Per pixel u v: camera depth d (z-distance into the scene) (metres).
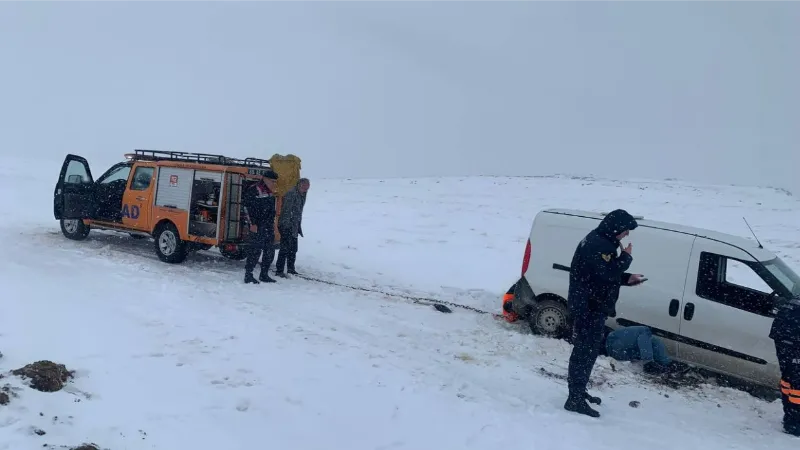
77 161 13.63
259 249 10.89
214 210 11.54
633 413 6.49
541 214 9.40
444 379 6.93
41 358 5.98
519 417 6.06
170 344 7.04
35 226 15.45
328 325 8.59
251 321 8.34
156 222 12.12
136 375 5.97
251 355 6.95
